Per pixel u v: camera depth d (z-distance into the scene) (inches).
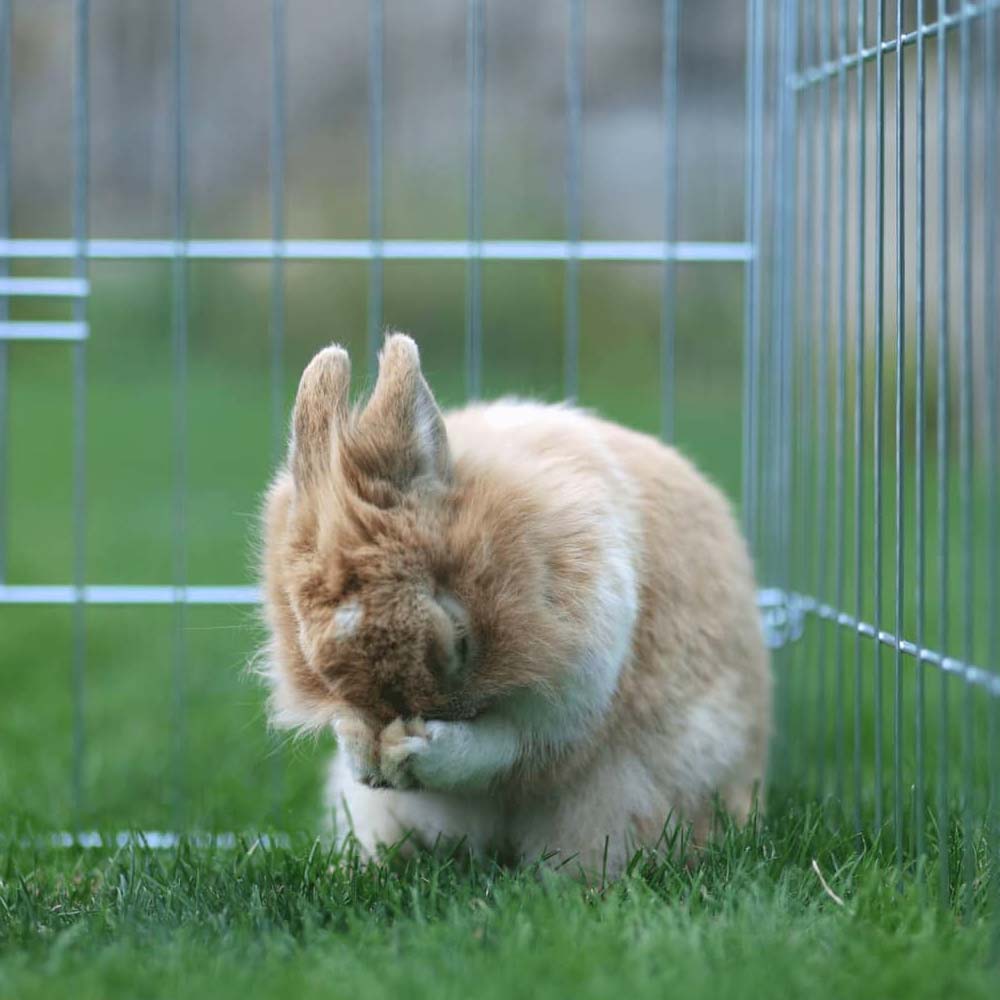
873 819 165.9
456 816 157.9
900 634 145.9
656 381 539.5
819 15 188.9
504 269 557.3
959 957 117.9
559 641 135.3
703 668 158.7
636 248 204.4
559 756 145.9
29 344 600.7
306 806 192.7
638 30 586.9
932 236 320.8
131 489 426.3
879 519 148.9
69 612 311.3
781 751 205.2
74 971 121.0
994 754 124.8
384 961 118.6
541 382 532.4
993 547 121.6
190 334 598.2
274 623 138.2
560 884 141.1
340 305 561.3
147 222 620.4
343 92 617.6
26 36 618.2
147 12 623.8
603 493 146.4
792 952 117.5
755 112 202.8
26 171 620.4
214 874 154.2
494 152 586.9
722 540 167.6
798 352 229.5
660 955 117.3
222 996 110.5
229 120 623.5
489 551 131.3
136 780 206.5
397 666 126.2
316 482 132.6
